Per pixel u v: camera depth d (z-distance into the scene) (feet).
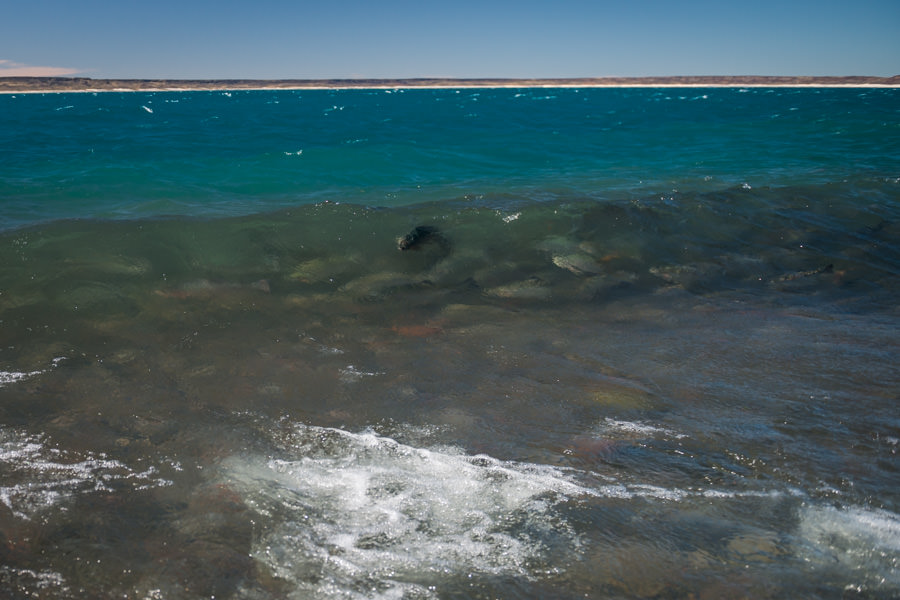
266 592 8.82
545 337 19.27
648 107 163.32
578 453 12.65
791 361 17.39
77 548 9.63
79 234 24.95
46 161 49.93
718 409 14.53
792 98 228.84
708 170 48.49
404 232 28.37
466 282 24.40
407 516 10.56
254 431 13.42
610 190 39.47
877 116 100.01
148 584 8.93
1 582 8.82
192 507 10.75
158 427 13.50
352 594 8.78
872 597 8.70
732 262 27.17
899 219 32.35
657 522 10.41
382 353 17.87
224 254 25.20
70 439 12.89
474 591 8.84
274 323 19.94
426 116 125.29
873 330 20.04
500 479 11.68
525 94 424.87
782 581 8.98
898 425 13.73
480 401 14.98
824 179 42.55
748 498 11.07
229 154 55.31
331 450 12.71
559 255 27.17
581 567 9.32
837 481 11.57
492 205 33.47
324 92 562.25
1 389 14.93
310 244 26.76
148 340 18.26
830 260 27.45
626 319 21.07
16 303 19.98
